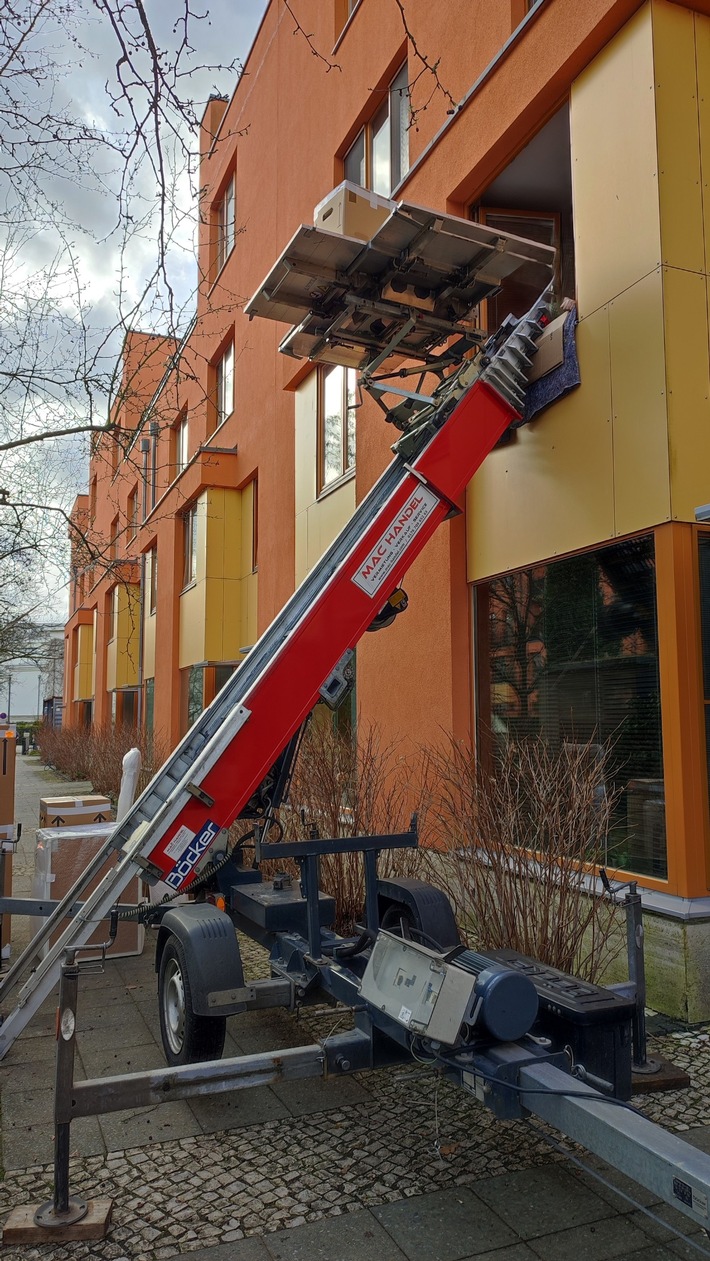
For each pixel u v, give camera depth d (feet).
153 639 71.10
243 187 49.24
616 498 18.78
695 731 17.04
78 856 20.24
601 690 19.53
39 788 72.69
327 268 18.28
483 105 23.67
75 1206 10.27
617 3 18.49
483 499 24.02
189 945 13.66
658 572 17.62
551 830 15.98
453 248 17.58
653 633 18.03
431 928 15.31
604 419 19.20
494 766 23.45
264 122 45.11
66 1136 10.23
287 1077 11.10
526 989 10.16
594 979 15.21
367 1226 10.05
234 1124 12.70
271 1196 10.71
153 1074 10.53
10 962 20.72
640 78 18.43
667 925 16.55
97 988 19.19
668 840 17.02
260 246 45.68
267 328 45.55
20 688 197.16
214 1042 13.55
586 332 19.80
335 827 20.30
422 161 26.91
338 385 36.52
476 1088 9.88
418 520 16.92
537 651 21.89
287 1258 9.46
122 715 90.99
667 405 17.44
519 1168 11.32
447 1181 11.02
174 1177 11.21
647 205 18.11
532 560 21.70
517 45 22.09
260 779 15.01
